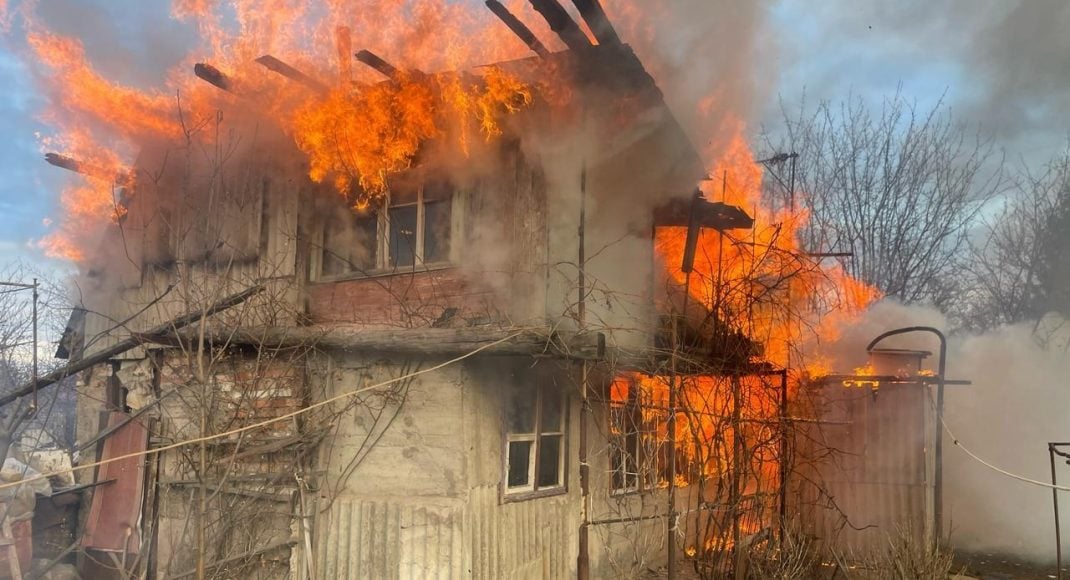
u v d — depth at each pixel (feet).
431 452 21.44
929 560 25.98
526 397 23.75
